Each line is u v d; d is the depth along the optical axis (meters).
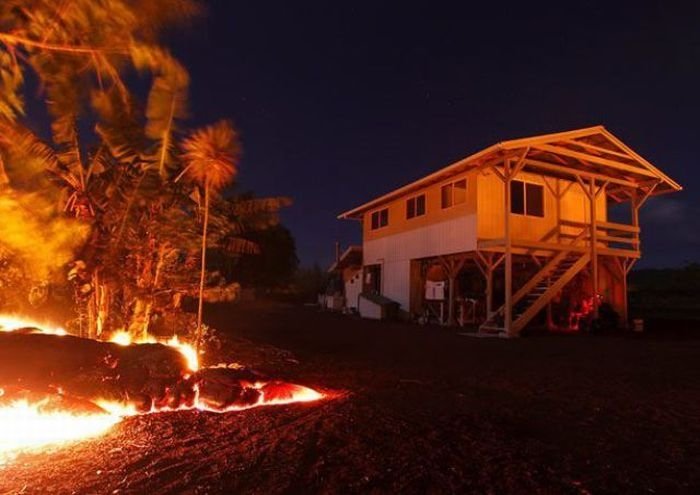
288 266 39.59
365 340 13.44
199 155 7.66
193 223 9.75
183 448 4.57
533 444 4.70
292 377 7.91
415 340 13.51
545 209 17.42
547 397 6.74
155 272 9.71
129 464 4.17
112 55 4.51
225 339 11.98
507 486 3.72
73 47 4.40
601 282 18.86
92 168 8.69
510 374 8.45
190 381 6.31
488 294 16.12
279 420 5.47
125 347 6.71
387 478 3.85
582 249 16.52
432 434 4.94
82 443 4.74
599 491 3.66
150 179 8.98
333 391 6.98
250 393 6.22
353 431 5.04
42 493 3.60
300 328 16.78
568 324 17.88
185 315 10.62
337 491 3.62
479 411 5.92
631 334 15.70
